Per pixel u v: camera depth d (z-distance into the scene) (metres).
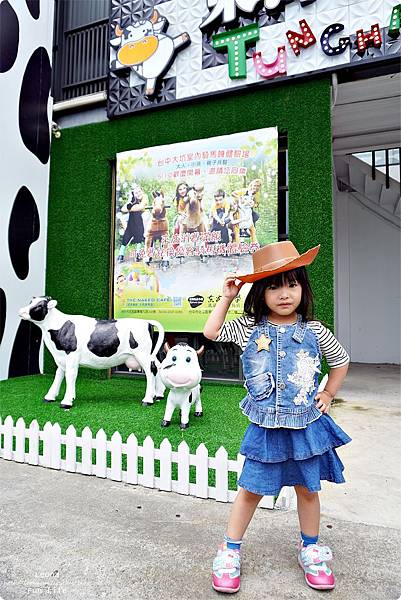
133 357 4.19
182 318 5.48
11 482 2.81
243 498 1.76
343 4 4.98
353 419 4.63
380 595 1.66
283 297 1.74
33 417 3.66
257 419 1.71
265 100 5.33
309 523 1.76
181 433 3.19
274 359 1.74
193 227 5.48
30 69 6.16
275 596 1.65
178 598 1.64
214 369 5.67
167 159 5.66
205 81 5.59
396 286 10.52
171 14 5.78
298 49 5.10
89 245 6.22
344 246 10.91
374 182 9.61
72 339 4.01
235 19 5.39
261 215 5.19
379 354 10.61
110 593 1.67
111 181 6.23
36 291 6.25
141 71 5.89
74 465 2.98
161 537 2.09
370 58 4.85
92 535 2.11
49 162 6.52
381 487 2.80
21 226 6.01
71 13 7.07
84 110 6.43
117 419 3.58
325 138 5.06
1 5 5.70
